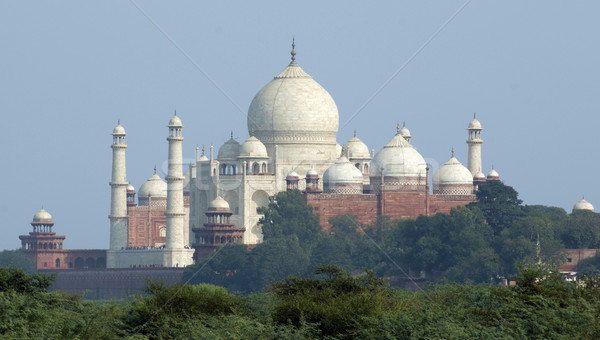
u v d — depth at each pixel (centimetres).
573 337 18112
